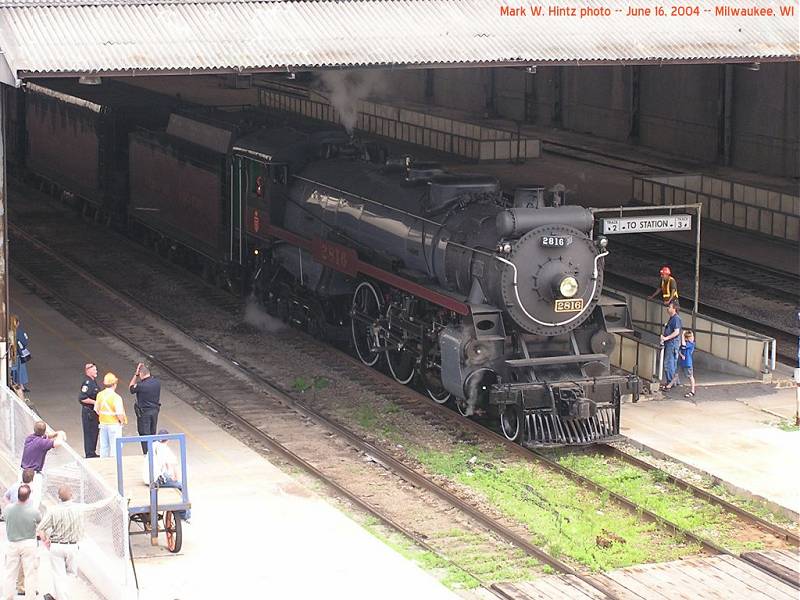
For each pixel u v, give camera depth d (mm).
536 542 22484
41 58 25656
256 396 31016
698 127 67250
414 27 29078
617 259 47656
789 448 26828
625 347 32094
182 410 29562
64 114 55062
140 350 34625
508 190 58938
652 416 29031
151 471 21391
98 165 50875
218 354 34438
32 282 42469
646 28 30297
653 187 55594
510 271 26875
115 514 19359
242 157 39031
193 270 45156
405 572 20750
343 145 36875
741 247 49125
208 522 22797
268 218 37375
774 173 61844
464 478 25625
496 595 20297
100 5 27641
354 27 28797
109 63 25953
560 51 28953
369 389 31453
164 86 95188
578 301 27406
